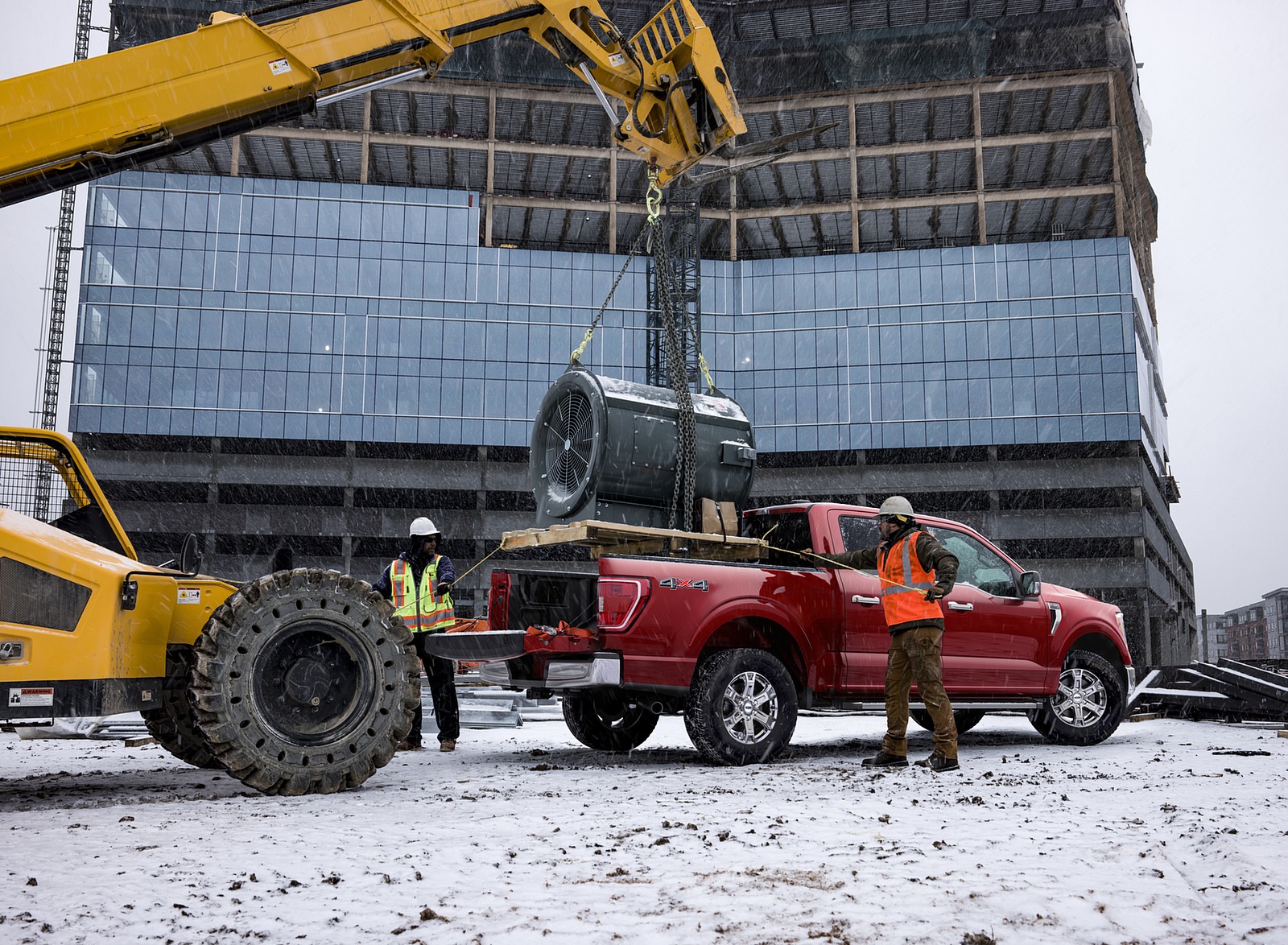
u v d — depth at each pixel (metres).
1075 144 60.34
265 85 8.88
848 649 7.97
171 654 6.47
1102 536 58.44
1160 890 3.36
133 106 8.41
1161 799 5.48
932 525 8.79
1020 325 59.66
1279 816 4.82
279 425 57.34
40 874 3.66
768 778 6.54
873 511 8.77
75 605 5.66
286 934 2.93
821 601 7.93
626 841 4.23
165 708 7.38
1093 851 3.97
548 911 3.14
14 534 5.56
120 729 10.45
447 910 3.16
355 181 64.56
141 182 58.19
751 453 8.90
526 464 58.78
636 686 7.11
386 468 58.06
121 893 3.38
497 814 5.04
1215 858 3.86
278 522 57.34
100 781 6.81
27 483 6.83
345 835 4.43
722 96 10.55
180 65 8.59
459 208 60.09
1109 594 59.44
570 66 10.74
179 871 3.71
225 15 8.87
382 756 6.13
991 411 59.28
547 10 10.30
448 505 62.25
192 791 6.17
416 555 8.92
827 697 7.93
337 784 6.00
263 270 58.34
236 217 58.53
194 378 57.09
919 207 61.47
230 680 5.87
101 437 58.34
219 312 57.69
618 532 7.78
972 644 8.55
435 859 3.90
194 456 57.34
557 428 8.83
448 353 59.03
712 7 58.41
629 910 3.15
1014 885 3.41
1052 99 60.81
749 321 61.66
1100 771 7.02
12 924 3.02
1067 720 9.27
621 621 7.12
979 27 58.44
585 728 8.86
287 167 63.03
